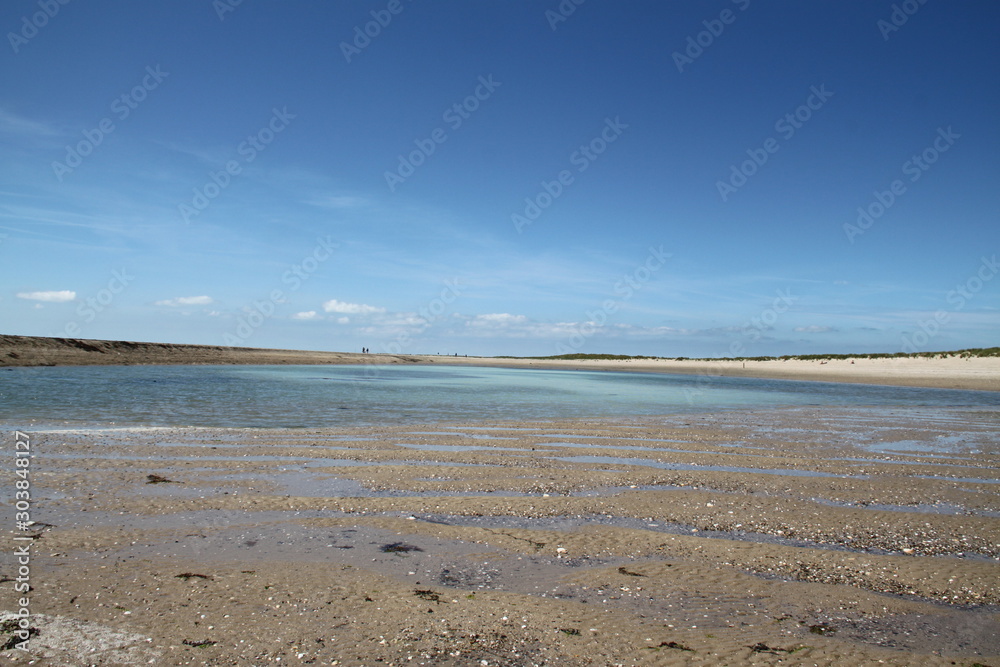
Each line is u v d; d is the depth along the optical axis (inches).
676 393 1595.7
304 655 220.2
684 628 251.6
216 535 354.3
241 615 250.7
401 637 235.9
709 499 459.5
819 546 360.8
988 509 450.0
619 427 850.8
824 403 1332.4
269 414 908.0
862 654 233.6
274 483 480.7
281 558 319.6
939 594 292.7
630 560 330.3
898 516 422.6
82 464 525.3
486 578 301.3
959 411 1175.0
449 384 1804.9
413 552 335.6
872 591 295.0
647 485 502.6
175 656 217.2
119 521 374.9
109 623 240.2
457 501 442.0
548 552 340.2
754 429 860.6
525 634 242.1
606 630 247.4
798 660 227.3
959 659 231.8
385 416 924.6
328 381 1745.8
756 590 293.0
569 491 478.9
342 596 273.0
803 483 515.5
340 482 490.3
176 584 280.5
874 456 661.3
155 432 698.8
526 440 719.1
